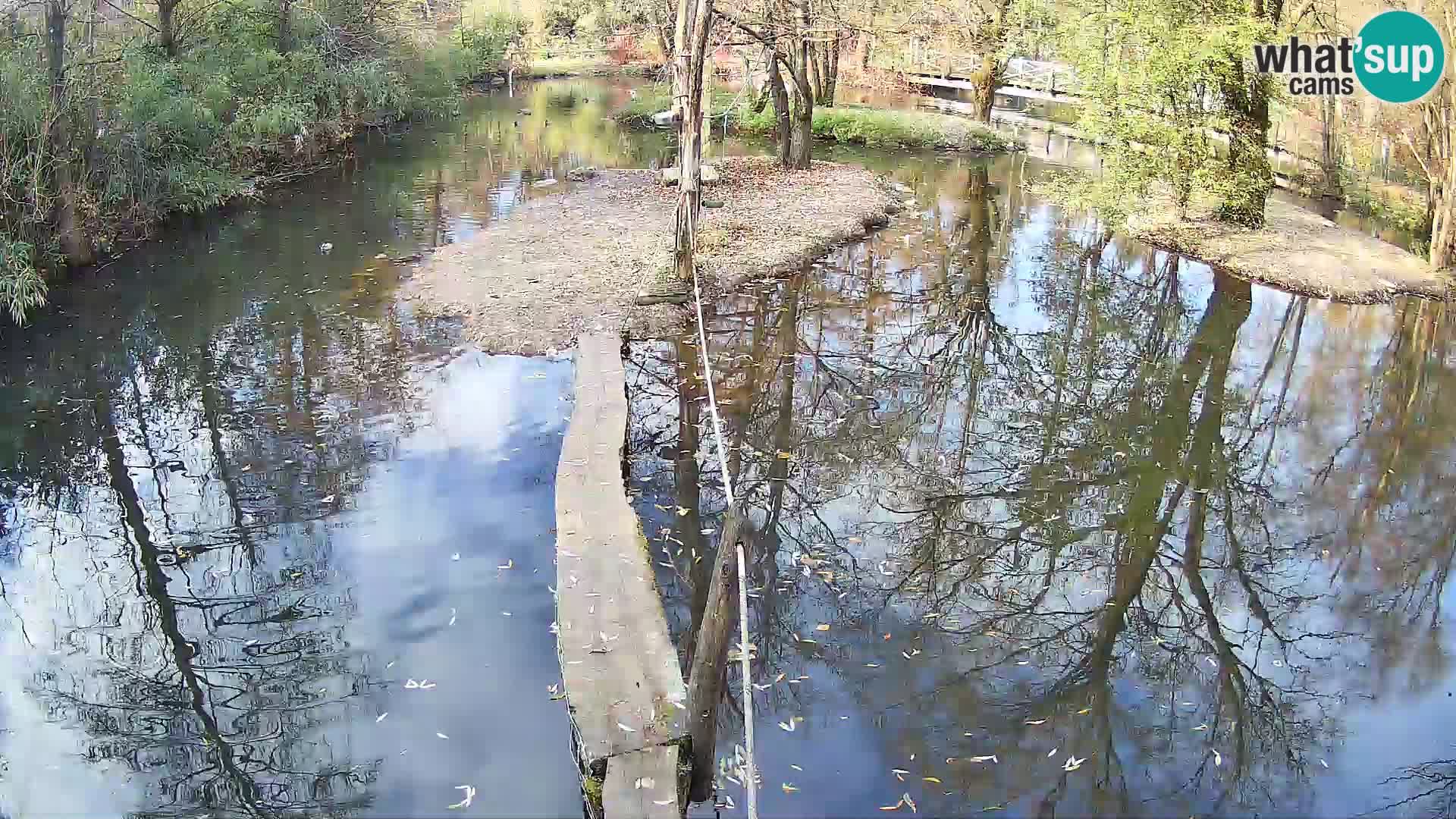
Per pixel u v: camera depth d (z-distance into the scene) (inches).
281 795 172.1
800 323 418.0
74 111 453.7
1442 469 316.8
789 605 234.8
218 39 652.7
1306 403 364.8
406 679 201.2
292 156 680.4
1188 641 231.6
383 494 271.4
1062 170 743.7
